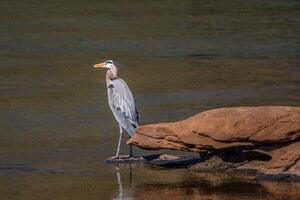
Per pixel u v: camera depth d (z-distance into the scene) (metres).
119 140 16.77
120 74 26.86
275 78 26.55
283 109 15.15
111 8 41.06
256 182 14.86
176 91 24.27
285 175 15.05
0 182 14.82
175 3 42.81
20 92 24.00
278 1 43.75
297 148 15.16
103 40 33.47
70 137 18.64
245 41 33.94
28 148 17.56
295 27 37.03
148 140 15.91
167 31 35.62
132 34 34.84
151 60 29.69
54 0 43.09
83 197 13.80
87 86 25.05
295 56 30.81
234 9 41.41
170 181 14.92
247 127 15.05
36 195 13.92
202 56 30.72
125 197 13.79
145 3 42.75
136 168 15.96
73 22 37.22
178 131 15.52
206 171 15.74
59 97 23.39
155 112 21.34
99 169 15.81
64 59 29.58
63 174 15.40
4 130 19.30
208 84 25.42
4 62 28.83
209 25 37.25
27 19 37.78
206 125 15.27
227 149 15.79
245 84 25.50
